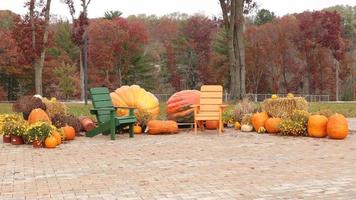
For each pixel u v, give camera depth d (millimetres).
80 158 8555
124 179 6609
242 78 24234
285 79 59688
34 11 29375
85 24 34000
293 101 12383
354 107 24812
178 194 5672
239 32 24031
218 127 13359
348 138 11188
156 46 68188
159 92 61156
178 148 9797
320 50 58688
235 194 5637
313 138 11219
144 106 13430
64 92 51469
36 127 10148
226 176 6754
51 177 6797
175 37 64188
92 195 5676
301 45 59031
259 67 58812
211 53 61219
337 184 6113
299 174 6844
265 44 58250
